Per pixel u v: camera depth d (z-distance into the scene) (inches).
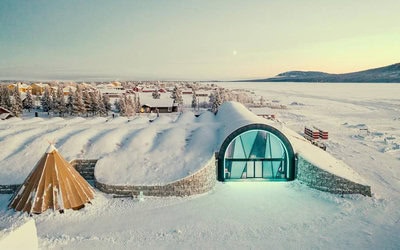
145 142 940.0
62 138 990.4
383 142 1482.5
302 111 3073.3
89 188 718.5
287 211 653.9
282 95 6008.9
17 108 2854.3
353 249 503.8
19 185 735.7
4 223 589.3
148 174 772.6
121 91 5265.8
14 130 1106.7
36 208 630.5
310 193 756.6
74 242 519.5
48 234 550.6
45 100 3166.8
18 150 909.8
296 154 846.5
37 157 859.4
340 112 2972.4
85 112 2984.7
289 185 813.2
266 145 873.5
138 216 631.2
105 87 7436.0
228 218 621.0
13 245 373.1
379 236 544.4
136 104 3152.1
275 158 873.5
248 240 533.0
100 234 550.3
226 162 869.2
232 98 4037.9
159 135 1021.2
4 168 799.7
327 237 542.0
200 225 589.6
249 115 1080.8
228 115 1214.3
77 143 916.0
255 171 875.4
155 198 727.7
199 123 1190.9
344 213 641.0
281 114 2810.0
